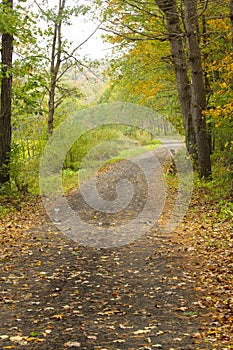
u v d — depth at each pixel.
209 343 5.12
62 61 25.47
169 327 5.66
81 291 7.20
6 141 18.27
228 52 18.50
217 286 7.22
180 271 8.18
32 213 14.90
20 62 17.94
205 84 21.61
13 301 6.73
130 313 6.20
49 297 6.91
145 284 7.51
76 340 5.26
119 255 9.55
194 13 16.56
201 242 10.37
